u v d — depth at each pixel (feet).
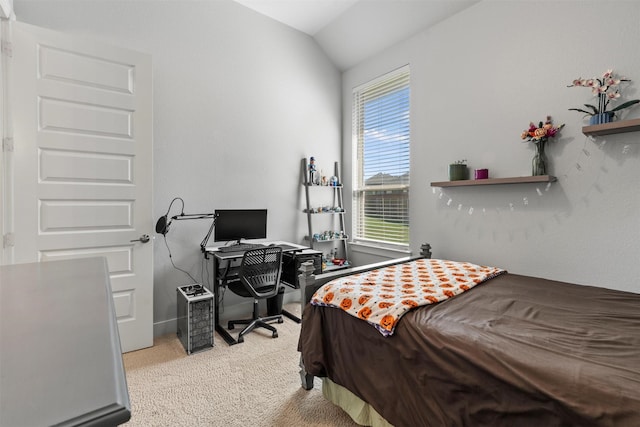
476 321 4.45
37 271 2.62
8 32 6.55
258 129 11.19
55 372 1.10
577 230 7.13
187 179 9.69
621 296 5.53
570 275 7.25
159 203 9.19
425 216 10.50
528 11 7.89
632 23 6.36
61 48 7.05
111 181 7.73
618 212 6.56
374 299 5.07
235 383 6.65
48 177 7.00
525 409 3.18
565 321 4.46
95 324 1.56
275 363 7.48
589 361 3.36
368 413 5.10
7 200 6.60
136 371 7.09
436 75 10.05
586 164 6.97
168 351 8.09
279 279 9.06
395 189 11.73
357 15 11.09
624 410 2.67
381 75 11.92
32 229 6.84
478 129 8.99
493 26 8.59
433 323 4.38
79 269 2.71
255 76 11.10
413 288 5.68
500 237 8.52
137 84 8.00
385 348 4.58
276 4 10.77
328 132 13.28
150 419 5.55
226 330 9.45
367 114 12.83
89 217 7.48
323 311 5.71
